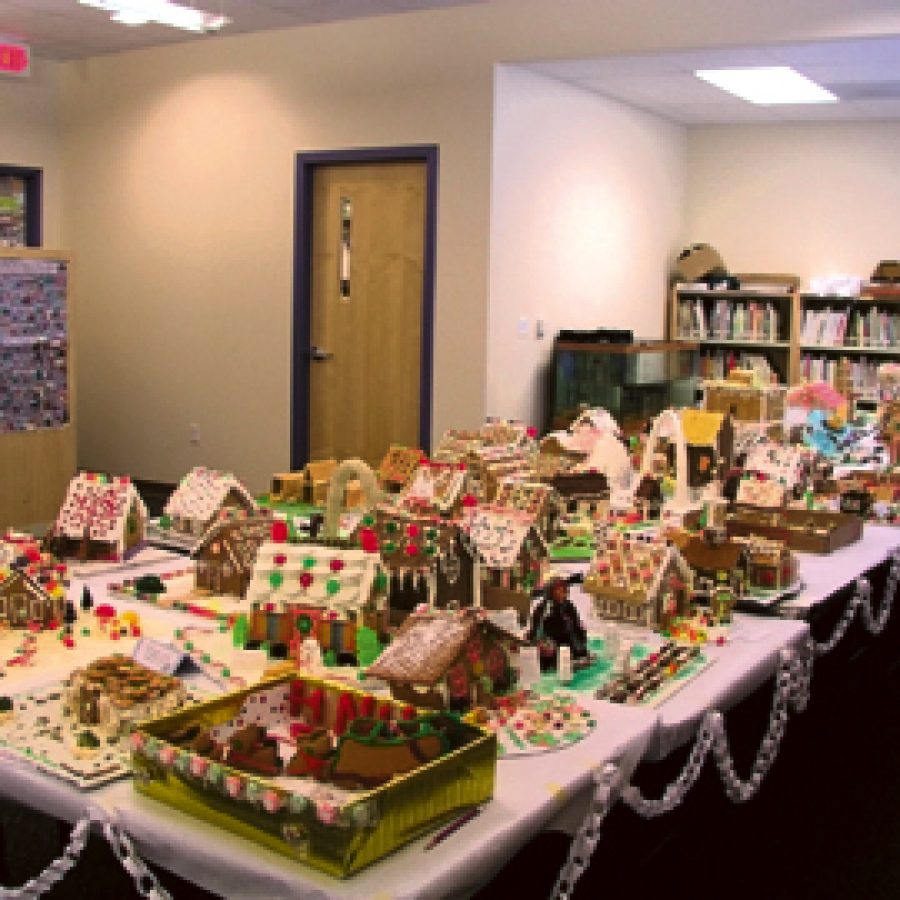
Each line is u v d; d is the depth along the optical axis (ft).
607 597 9.64
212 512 11.71
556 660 8.33
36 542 9.66
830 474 14.97
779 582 10.63
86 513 11.03
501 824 5.96
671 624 9.53
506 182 21.02
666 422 14.64
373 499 9.41
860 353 26.66
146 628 9.04
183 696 7.20
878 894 9.87
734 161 28.40
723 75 21.38
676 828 9.24
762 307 27.07
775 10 17.97
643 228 26.53
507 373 21.67
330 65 22.26
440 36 20.88
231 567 9.82
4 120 25.61
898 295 25.36
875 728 13.82
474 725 6.28
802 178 27.63
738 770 10.19
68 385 21.93
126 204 25.82
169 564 10.97
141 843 5.88
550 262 22.72
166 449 25.93
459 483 12.28
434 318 21.48
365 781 5.96
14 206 26.35
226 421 24.84
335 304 23.13
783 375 27.20
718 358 27.78
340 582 8.51
